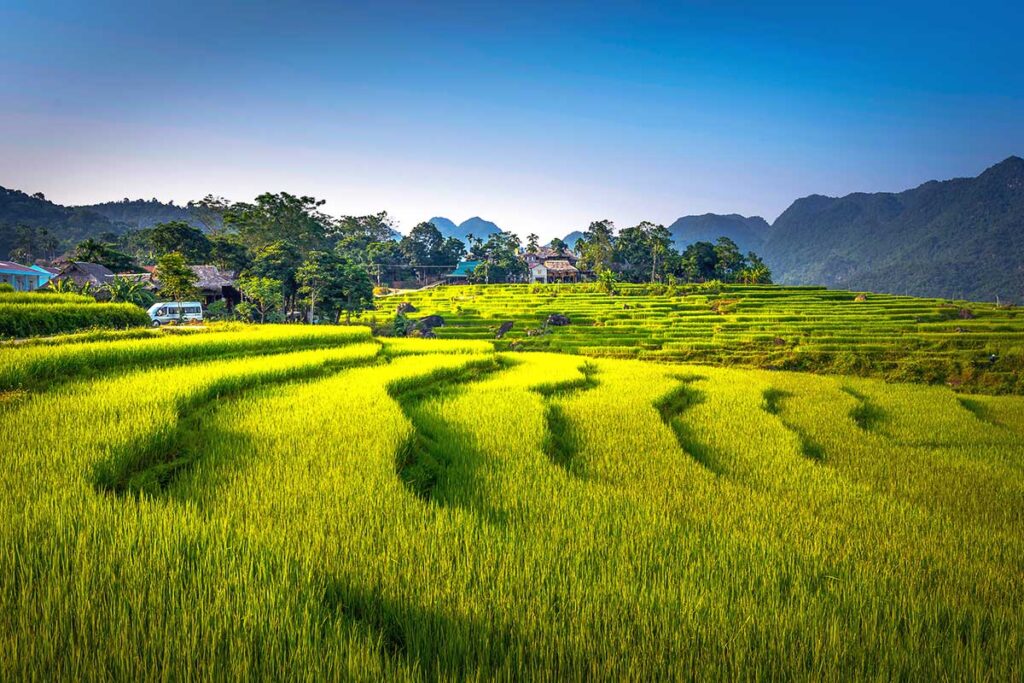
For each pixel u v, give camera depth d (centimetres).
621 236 13888
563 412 1572
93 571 468
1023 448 1479
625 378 2344
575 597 486
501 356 2859
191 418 1194
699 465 1080
